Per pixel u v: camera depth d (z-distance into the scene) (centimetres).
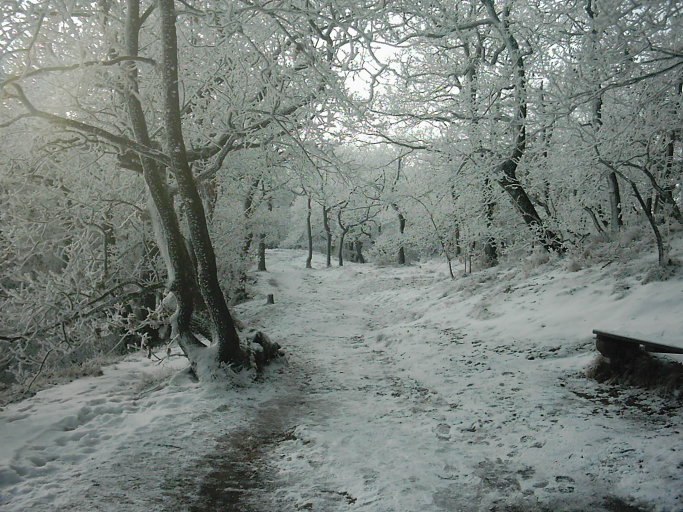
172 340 785
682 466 381
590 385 632
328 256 3912
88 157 987
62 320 775
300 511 377
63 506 379
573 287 1095
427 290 1830
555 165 1228
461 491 395
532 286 1221
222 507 386
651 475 378
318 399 699
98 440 524
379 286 2389
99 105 909
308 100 803
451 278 1945
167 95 743
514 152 1162
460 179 1366
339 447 504
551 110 722
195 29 907
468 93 1221
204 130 956
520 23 954
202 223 767
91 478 430
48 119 612
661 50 505
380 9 639
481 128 1204
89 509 375
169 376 790
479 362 816
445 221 1948
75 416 587
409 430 545
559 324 929
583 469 407
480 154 1251
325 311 1838
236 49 838
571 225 1441
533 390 639
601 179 1209
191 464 470
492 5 1068
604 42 553
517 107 955
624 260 1111
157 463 469
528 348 847
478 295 1373
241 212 1858
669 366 579
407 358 929
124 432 546
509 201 1730
